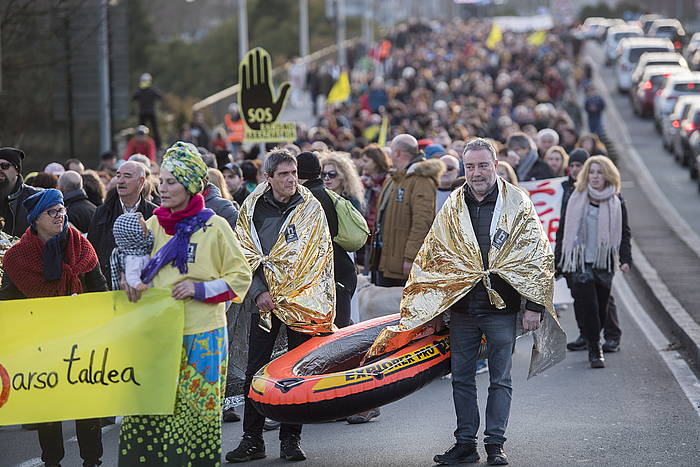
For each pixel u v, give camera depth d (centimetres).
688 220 2997
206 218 896
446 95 4772
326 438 1155
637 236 2700
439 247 1041
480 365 1454
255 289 1064
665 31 10150
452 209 1042
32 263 1023
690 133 4134
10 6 2914
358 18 11638
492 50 9156
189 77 8131
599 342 1482
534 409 1257
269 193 1090
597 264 1480
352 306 1373
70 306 903
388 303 1391
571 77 7888
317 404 988
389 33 11700
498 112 4131
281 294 1064
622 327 1766
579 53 9156
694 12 18475
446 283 1032
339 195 1259
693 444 1098
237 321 1142
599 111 4753
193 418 894
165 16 9900
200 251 889
